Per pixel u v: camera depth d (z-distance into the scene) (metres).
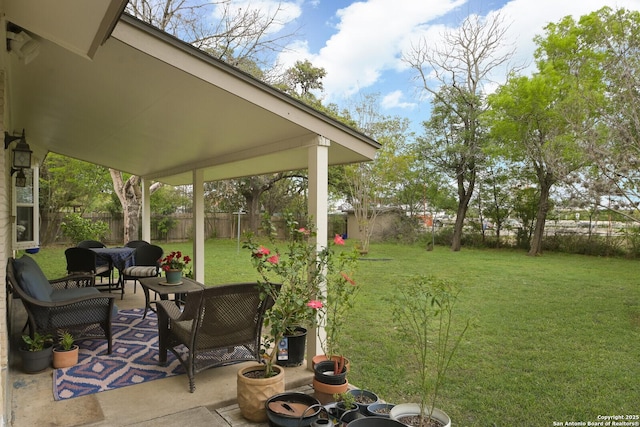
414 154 15.70
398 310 2.81
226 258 11.89
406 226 17.16
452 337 4.64
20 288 3.30
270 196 20.22
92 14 1.55
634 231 13.02
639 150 5.84
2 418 1.83
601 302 6.44
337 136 3.47
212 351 3.14
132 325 4.54
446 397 3.11
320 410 2.48
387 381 3.40
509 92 12.83
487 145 14.45
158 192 16.94
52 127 5.11
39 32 2.00
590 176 6.67
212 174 6.84
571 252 14.38
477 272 9.62
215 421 2.51
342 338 4.55
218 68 2.77
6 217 3.75
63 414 2.54
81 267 5.67
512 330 4.93
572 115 7.70
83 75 3.07
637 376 3.53
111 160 7.05
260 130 3.65
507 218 16.38
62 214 14.16
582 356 4.04
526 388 3.27
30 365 3.15
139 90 3.20
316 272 2.97
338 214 21.08
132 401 2.74
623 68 6.38
